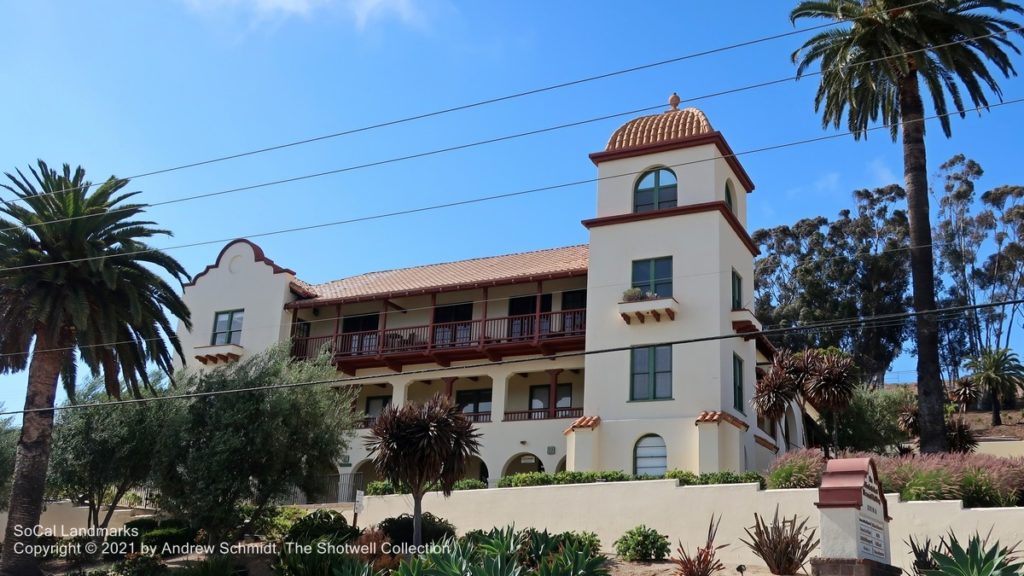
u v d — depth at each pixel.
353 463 36.59
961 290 75.44
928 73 29.02
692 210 32.59
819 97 31.67
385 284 40.97
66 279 25.91
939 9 29.16
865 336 68.25
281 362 28.38
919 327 28.59
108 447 28.59
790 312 68.62
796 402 38.75
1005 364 57.62
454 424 24.09
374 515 29.23
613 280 33.12
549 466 34.00
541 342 35.34
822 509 16.72
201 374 29.19
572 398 36.88
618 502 25.42
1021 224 74.06
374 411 39.81
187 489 25.39
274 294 40.28
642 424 30.84
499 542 16.53
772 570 19.83
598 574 14.59
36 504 25.11
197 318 41.19
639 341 32.06
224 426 25.83
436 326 38.22
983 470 22.06
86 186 27.02
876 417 41.38
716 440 29.23
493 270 39.41
